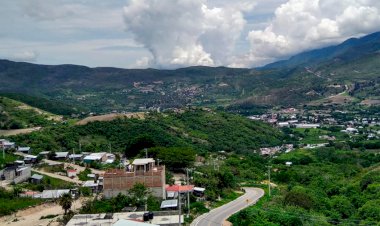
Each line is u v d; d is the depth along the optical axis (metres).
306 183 167.50
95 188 136.00
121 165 159.50
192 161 162.38
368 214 112.44
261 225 100.31
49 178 148.00
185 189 121.56
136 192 111.19
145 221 91.94
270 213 108.75
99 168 166.12
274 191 149.00
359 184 148.12
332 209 122.62
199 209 113.25
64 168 164.25
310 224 103.56
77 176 153.75
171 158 157.25
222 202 127.81
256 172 185.25
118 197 110.75
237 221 103.44
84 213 102.19
